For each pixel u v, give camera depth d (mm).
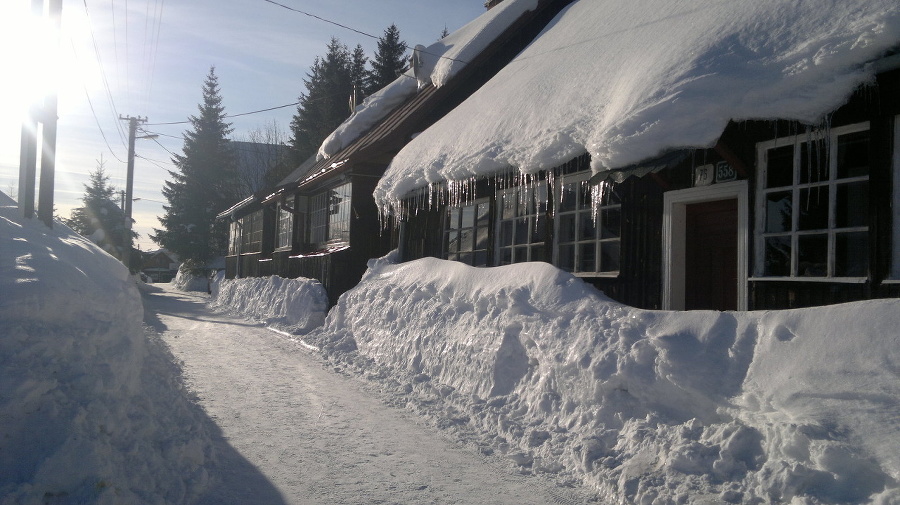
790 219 5684
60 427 3287
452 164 9320
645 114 5496
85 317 4152
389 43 48062
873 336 3967
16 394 3211
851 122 5129
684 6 7961
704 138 5082
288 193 18609
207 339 12547
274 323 15617
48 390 3395
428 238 11812
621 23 9328
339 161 15977
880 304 4086
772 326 4555
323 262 15180
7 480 3061
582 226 8281
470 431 6051
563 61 9742
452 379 7539
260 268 23359
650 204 7289
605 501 4367
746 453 4008
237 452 5215
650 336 5223
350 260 14672
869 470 3416
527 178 9117
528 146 7742
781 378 4219
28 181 5645
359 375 8828
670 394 4816
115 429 3705
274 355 10555
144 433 4051
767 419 4078
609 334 5594
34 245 4531
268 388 7770
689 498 3908
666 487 4094
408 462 5168
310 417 6465
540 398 6000
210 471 4609
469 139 9859
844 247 5191
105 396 3742
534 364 6453
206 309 22359
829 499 3422
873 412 3652
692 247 7043
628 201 7570
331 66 49344
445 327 8305
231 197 50500
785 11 5688
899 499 3172
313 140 47281
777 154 5824
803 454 3697
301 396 7402
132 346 4457
